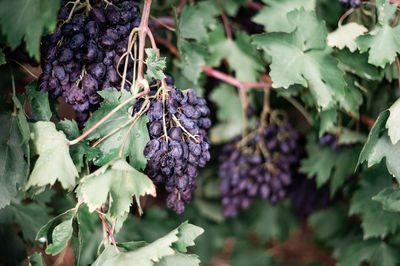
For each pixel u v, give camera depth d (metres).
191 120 0.92
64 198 1.25
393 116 0.95
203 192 1.52
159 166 0.92
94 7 0.95
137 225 1.37
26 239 1.11
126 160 0.95
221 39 1.18
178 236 0.95
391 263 1.22
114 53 0.93
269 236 1.71
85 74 0.93
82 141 0.93
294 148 1.24
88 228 1.10
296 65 1.01
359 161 0.98
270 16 1.08
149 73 0.91
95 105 0.95
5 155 0.95
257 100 1.32
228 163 1.26
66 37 0.92
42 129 0.92
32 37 0.89
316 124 1.16
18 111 0.94
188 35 1.09
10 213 1.10
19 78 1.02
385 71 1.04
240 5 1.20
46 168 0.91
